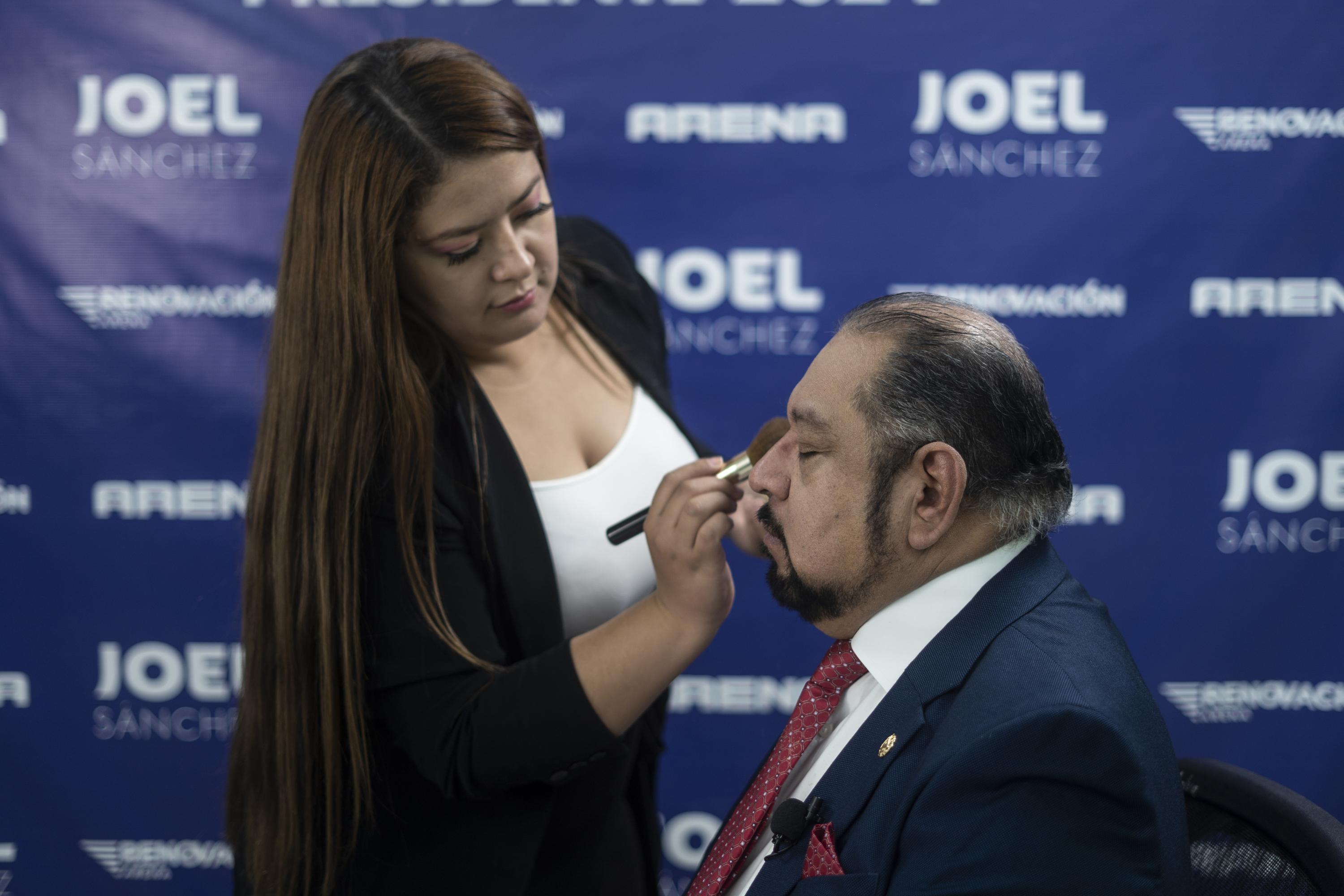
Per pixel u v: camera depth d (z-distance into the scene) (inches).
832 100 82.8
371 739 45.3
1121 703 31.2
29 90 82.7
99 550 87.2
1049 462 34.1
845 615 36.2
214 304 85.4
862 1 81.4
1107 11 80.7
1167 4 80.5
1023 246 83.7
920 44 81.7
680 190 84.3
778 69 82.6
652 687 40.9
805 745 37.8
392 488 42.0
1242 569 86.1
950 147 83.0
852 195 83.9
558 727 40.4
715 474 40.0
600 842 53.0
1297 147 81.5
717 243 84.9
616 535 41.9
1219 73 81.0
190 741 88.8
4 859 89.2
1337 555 85.6
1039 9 80.9
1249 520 85.7
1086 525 86.4
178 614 87.8
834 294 85.1
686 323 86.0
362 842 46.4
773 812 37.4
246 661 45.8
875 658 35.3
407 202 40.1
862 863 32.3
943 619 34.6
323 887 45.3
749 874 37.6
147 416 86.3
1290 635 86.4
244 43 82.4
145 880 89.9
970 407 32.5
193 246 84.7
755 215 84.4
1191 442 85.1
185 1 81.9
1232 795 39.8
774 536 36.5
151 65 82.7
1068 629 33.2
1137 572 86.6
